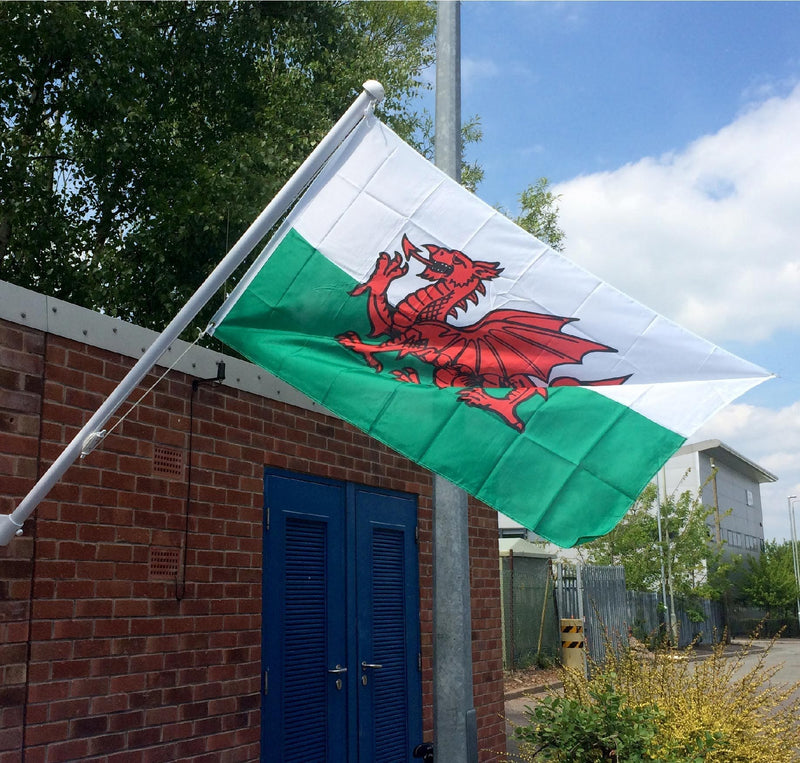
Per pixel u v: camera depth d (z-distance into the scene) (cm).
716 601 3809
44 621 452
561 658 1806
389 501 766
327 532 687
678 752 582
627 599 2516
